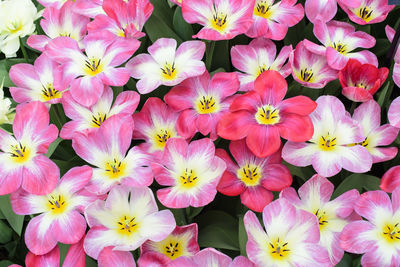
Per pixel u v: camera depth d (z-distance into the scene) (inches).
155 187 28.7
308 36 31.7
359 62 28.2
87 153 26.9
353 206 26.2
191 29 31.1
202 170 26.7
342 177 28.6
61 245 27.0
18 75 29.5
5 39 31.3
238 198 28.9
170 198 26.0
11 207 27.8
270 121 27.1
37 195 26.9
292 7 30.7
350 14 30.2
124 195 26.2
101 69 28.5
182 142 26.5
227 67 31.0
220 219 28.0
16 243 29.1
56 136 27.3
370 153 27.7
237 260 25.0
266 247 25.8
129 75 28.2
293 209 25.6
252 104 27.5
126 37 28.9
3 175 26.8
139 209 26.3
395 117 27.2
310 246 25.6
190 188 26.4
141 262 25.5
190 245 26.6
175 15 31.2
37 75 29.6
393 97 30.0
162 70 28.7
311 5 30.3
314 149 27.0
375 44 31.8
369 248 25.5
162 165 26.5
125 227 26.2
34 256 26.3
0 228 28.4
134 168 26.7
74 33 31.7
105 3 29.5
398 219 25.9
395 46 28.7
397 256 25.5
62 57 28.8
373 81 28.5
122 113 27.4
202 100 28.5
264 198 27.0
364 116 27.8
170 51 29.0
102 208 26.1
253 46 30.0
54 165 26.6
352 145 27.8
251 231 25.2
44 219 26.4
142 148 28.2
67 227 26.1
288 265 25.6
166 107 28.4
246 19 29.0
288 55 29.0
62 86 28.3
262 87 27.7
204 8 29.3
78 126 28.1
